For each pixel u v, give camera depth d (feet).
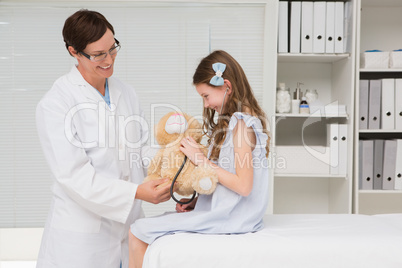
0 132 9.88
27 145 9.93
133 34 9.80
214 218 4.68
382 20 10.13
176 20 9.81
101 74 5.43
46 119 5.19
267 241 4.42
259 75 9.93
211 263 4.27
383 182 9.18
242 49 9.87
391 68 9.07
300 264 4.32
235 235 4.61
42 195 10.04
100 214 5.19
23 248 10.12
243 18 9.80
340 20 9.09
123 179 5.75
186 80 9.90
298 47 9.14
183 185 4.81
